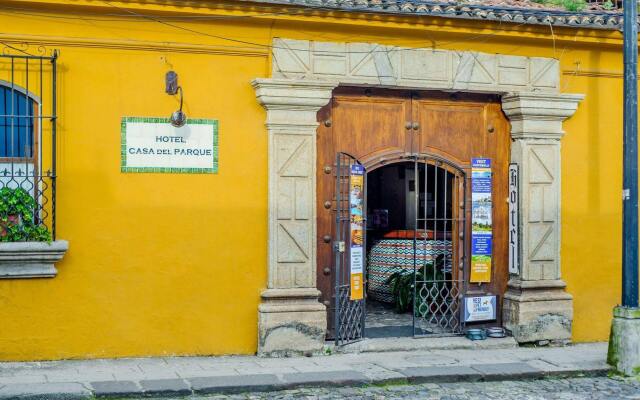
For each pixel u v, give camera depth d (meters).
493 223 11.98
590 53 12.15
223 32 10.61
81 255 10.17
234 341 10.72
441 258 12.83
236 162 10.71
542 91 11.91
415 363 10.52
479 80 11.62
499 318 12.02
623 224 10.48
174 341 10.51
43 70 10.02
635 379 10.23
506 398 9.29
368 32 11.12
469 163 11.84
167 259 10.48
